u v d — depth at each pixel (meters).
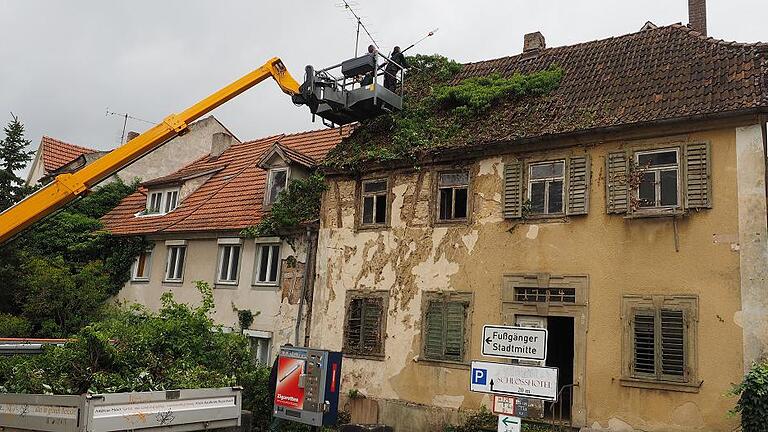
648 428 11.80
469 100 16.09
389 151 16.19
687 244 12.09
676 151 12.45
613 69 15.10
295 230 18.23
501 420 7.36
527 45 19.44
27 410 8.23
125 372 10.08
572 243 13.32
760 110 11.55
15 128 23.97
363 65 16.61
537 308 13.46
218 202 22.34
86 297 21.41
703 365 11.52
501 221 14.33
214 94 15.55
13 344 11.20
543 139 13.80
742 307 11.36
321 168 17.45
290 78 16.70
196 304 20.28
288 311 17.86
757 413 9.95
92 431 7.59
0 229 12.64
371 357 15.52
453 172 15.39
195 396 8.98
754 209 11.54
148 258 22.84
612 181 13.04
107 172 13.78
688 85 13.16
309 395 12.25
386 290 15.72
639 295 12.36
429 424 14.22
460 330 14.38
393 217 16.05
